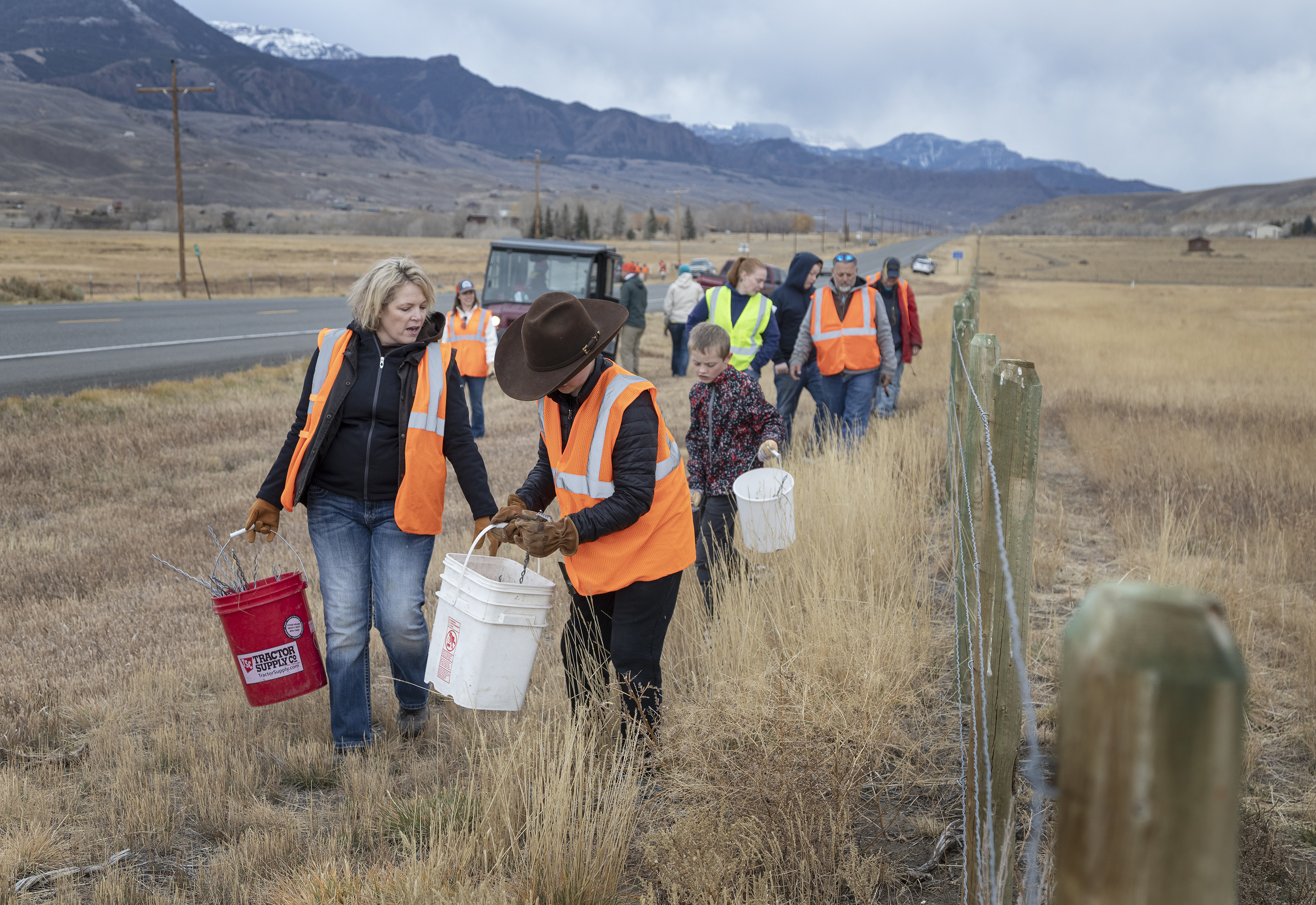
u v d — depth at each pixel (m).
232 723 3.74
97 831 2.96
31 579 5.75
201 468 9.12
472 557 3.62
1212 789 0.61
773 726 2.71
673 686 3.73
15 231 118.06
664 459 3.19
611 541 3.15
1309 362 15.85
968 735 3.12
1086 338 20.39
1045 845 2.31
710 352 4.46
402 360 3.60
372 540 3.67
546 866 2.48
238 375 15.16
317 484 3.62
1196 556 5.30
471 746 3.35
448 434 3.69
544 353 2.92
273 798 3.24
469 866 2.63
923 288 53.34
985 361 2.83
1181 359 16.52
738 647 3.64
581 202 182.75
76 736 3.70
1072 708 0.66
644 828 2.87
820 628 3.66
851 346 7.79
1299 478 7.01
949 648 4.04
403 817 2.90
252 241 117.69
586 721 3.14
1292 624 4.28
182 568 5.96
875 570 4.63
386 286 3.50
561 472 3.19
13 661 4.40
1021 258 120.25
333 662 3.57
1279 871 2.34
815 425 8.23
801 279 8.21
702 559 4.64
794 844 2.51
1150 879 0.64
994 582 2.12
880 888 2.51
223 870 2.66
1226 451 7.93
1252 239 196.50
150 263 70.12
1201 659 0.59
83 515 7.31
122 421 11.07
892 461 6.76
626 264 15.59
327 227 178.75
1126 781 0.63
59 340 20.00
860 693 3.08
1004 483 2.08
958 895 2.46
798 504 5.42
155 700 3.92
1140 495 6.69
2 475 8.51
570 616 3.50
